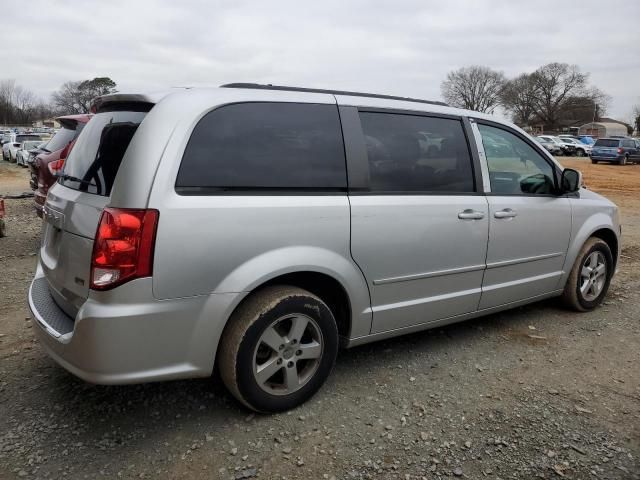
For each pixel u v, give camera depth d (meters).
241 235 2.80
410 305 3.57
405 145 3.54
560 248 4.54
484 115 4.11
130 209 2.56
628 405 3.31
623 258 7.25
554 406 3.27
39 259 3.64
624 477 2.64
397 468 2.67
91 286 2.60
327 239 3.10
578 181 4.41
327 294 3.41
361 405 3.23
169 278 2.62
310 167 3.10
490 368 3.77
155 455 2.73
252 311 2.88
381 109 3.48
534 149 4.39
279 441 2.86
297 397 3.14
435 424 3.05
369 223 3.26
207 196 2.74
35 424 2.97
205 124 2.80
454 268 3.75
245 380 2.91
